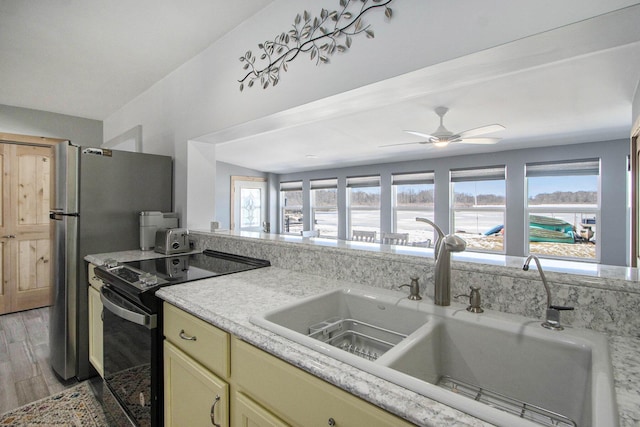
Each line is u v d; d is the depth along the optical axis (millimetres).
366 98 1529
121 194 2328
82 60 2451
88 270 2131
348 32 1427
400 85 1367
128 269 1692
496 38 1044
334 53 1481
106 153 2250
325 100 1562
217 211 6781
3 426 1666
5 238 3307
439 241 1080
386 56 1299
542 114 3020
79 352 2104
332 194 7004
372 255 1349
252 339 884
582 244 4102
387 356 767
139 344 1396
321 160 6078
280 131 3916
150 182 2500
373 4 1339
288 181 7832
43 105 3414
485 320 952
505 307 1010
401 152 5051
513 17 1015
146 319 1305
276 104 1761
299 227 7660
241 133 2244
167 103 2721
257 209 7602
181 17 1938
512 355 898
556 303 928
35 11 1861
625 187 3816
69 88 2971
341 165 6562
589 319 882
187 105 2479
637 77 2182
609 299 856
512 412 847
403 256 1259
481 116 3129
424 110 2973
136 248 2408
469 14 1095
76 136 3803
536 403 852
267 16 1820
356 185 6500
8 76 2705
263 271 1651
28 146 3457
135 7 1840
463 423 534
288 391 806
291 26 1683
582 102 2689
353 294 1274
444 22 1146
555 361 833
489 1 1056
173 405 1258
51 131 3635
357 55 1394
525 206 4492
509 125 3381
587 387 729
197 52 2350
